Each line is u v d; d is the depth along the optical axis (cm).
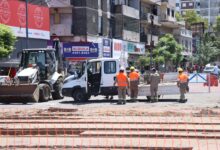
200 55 9819
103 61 2842
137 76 2841
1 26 3519
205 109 2286
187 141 1356
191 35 10694
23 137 1493
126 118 1911
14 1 4059
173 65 7600
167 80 4212
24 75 2950
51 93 3175
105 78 2845
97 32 5584
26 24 3988
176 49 7375
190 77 4119
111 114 2084
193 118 1895
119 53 5894
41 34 4541
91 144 1324
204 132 1515
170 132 1504
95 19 5509
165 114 2066
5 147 1317
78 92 2898
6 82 2977
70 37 5288
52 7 5238
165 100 2964
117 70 2847
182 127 1614
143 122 1752
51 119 1911
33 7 4394
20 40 4156
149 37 7669
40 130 1590
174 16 9500
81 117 1967
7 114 2145
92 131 1545
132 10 6712
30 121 1827
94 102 2881
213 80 4475
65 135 1518
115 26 6303
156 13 8312
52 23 5303
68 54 5069
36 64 3122
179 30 9569
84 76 2881
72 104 2764
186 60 9788
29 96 2877
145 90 2902
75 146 1296
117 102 2823
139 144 1311
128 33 6531
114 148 1268
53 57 3186
